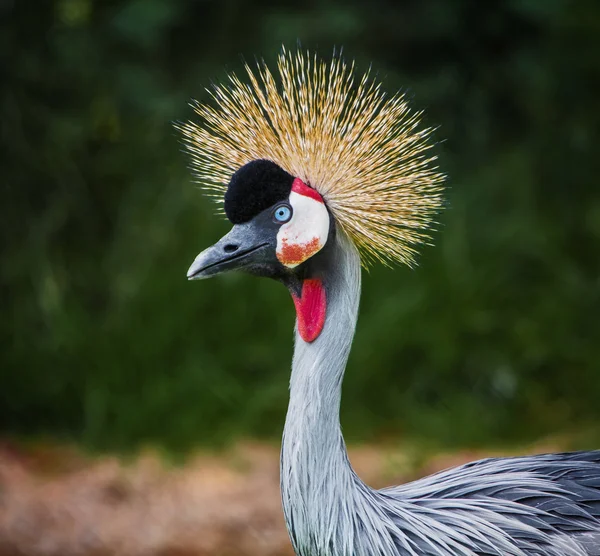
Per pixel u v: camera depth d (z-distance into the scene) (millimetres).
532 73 19516
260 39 19203
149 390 15359
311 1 19672
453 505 6824
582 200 18188
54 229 16984
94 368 15680
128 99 18094
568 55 18750
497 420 15484
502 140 19594
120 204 17312
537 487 6941
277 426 15211
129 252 16719
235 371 15688
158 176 17281
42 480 13711
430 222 6961
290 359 15750
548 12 19156
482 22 20094
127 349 15719
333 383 6613
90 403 15242
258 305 16016
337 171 6762
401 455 14109
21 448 14930
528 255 17109
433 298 16344
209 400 15219
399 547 6594
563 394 15922
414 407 15625
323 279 6719
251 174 6645
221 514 12500
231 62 18969
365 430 15250
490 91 19781
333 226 6773
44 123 17469
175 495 13109
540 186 18359
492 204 17859
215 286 16078
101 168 17453
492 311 16406
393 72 18844
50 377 15711
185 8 19500
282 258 6656
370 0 19969
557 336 16359
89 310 16688
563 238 17594
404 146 6879
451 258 16688
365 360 15781
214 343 15859
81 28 18359
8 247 16875
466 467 7359
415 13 19953
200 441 14805
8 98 17281
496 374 15898
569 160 18328
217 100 7188
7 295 16500
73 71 17953
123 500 12992
